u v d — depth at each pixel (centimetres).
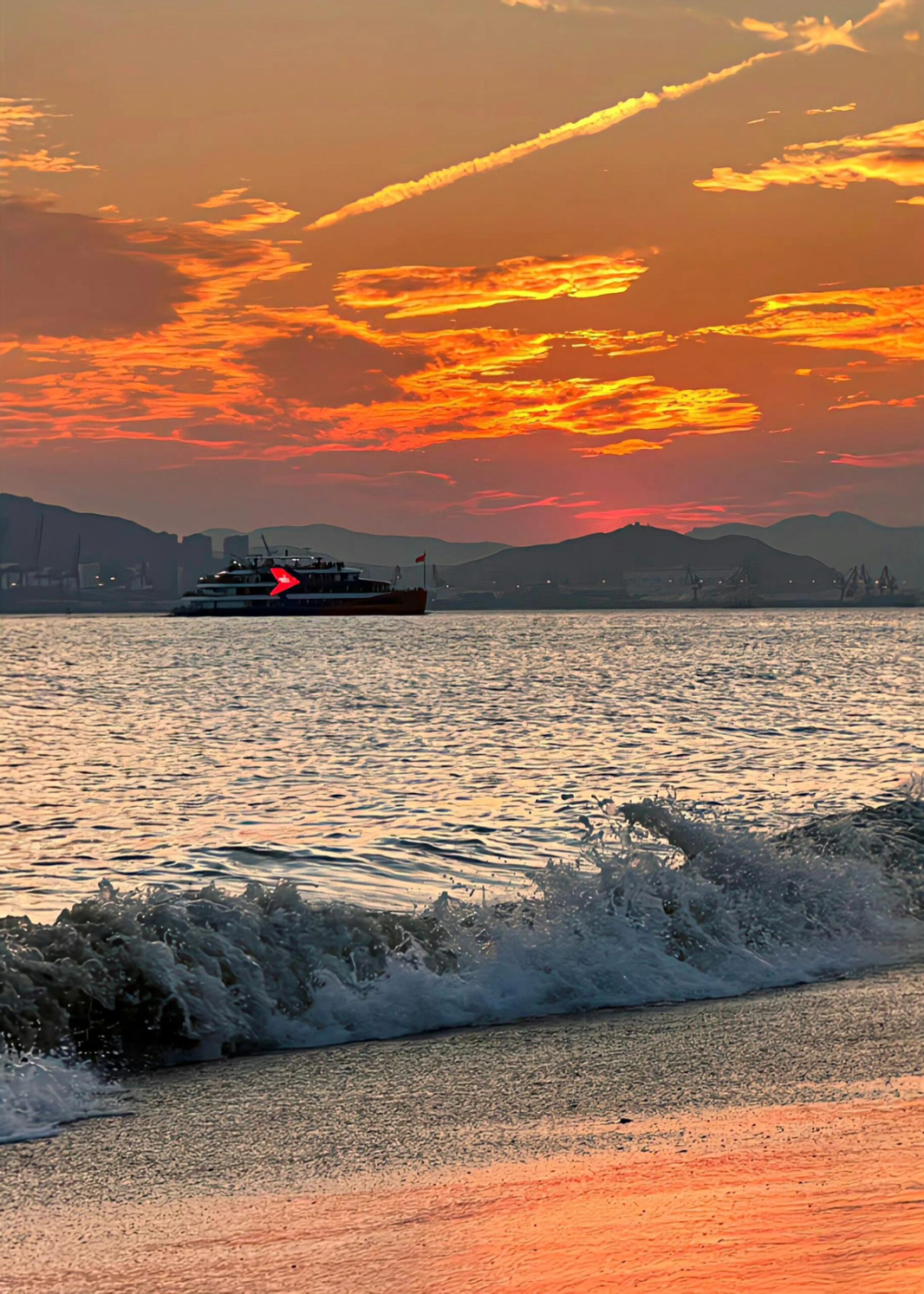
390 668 14538
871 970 1642
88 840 3319
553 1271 668
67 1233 802
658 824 1975
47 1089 1117
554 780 4584
